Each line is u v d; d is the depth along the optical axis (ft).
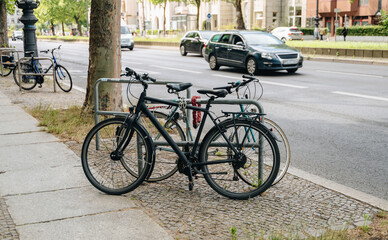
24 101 36.01
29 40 48.19
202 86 45.27
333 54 80.23
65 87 41.75
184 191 15.52
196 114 15.97
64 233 12.21
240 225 12.69
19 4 47.42
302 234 12.07
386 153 20.84
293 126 26.71
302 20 182.80
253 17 193.77
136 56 95.40
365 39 123.34
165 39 148.87
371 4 161.58
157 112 16.24
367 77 50.65
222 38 62.90
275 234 11.92
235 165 14.83
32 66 42.50
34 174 17.33
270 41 60.18
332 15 173.68
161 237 11.90
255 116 14.96
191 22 224.12
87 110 26.66
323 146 22.21
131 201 14.55
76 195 15.12
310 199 14.73
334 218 13.19
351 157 20.31
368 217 13.12
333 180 17.30
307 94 38.99
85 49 135.03
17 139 23.00
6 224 12.81
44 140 22.67
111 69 26.00
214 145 14.92
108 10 25.52
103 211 13.71
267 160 14.93
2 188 15.84
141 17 288.10
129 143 15.69
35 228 12.53
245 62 58.03
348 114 29.89
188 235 12.05
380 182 17.03
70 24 363.97
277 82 47.85
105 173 15.99
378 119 28.19
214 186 14.97
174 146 15.30
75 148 21.04
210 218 13.20
